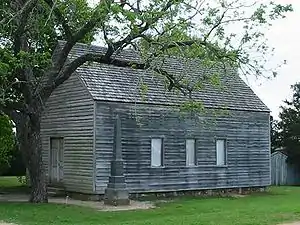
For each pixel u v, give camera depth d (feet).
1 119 98.37
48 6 67.92
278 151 150.30
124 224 52.13
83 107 86.53
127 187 86.22
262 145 106.73
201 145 97.04
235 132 102.27
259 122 106.63
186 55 65.98
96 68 89.86
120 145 79.36
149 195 89.30
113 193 76.69
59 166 92.79
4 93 69.41
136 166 87.71
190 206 75.61
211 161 98.27
